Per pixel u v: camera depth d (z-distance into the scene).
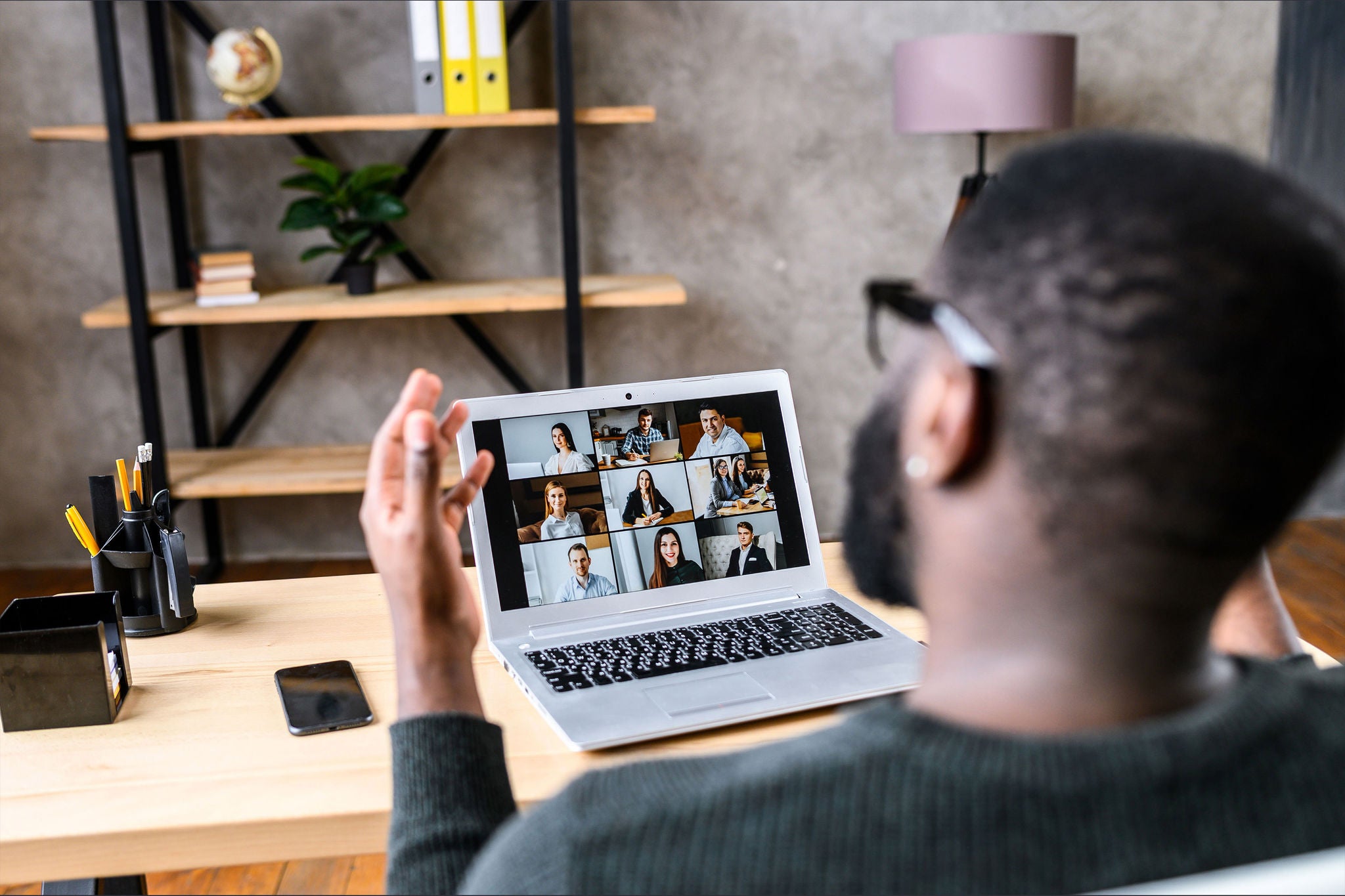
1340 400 0.36
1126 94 3.27
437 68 2.68
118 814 0.81
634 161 3.21
